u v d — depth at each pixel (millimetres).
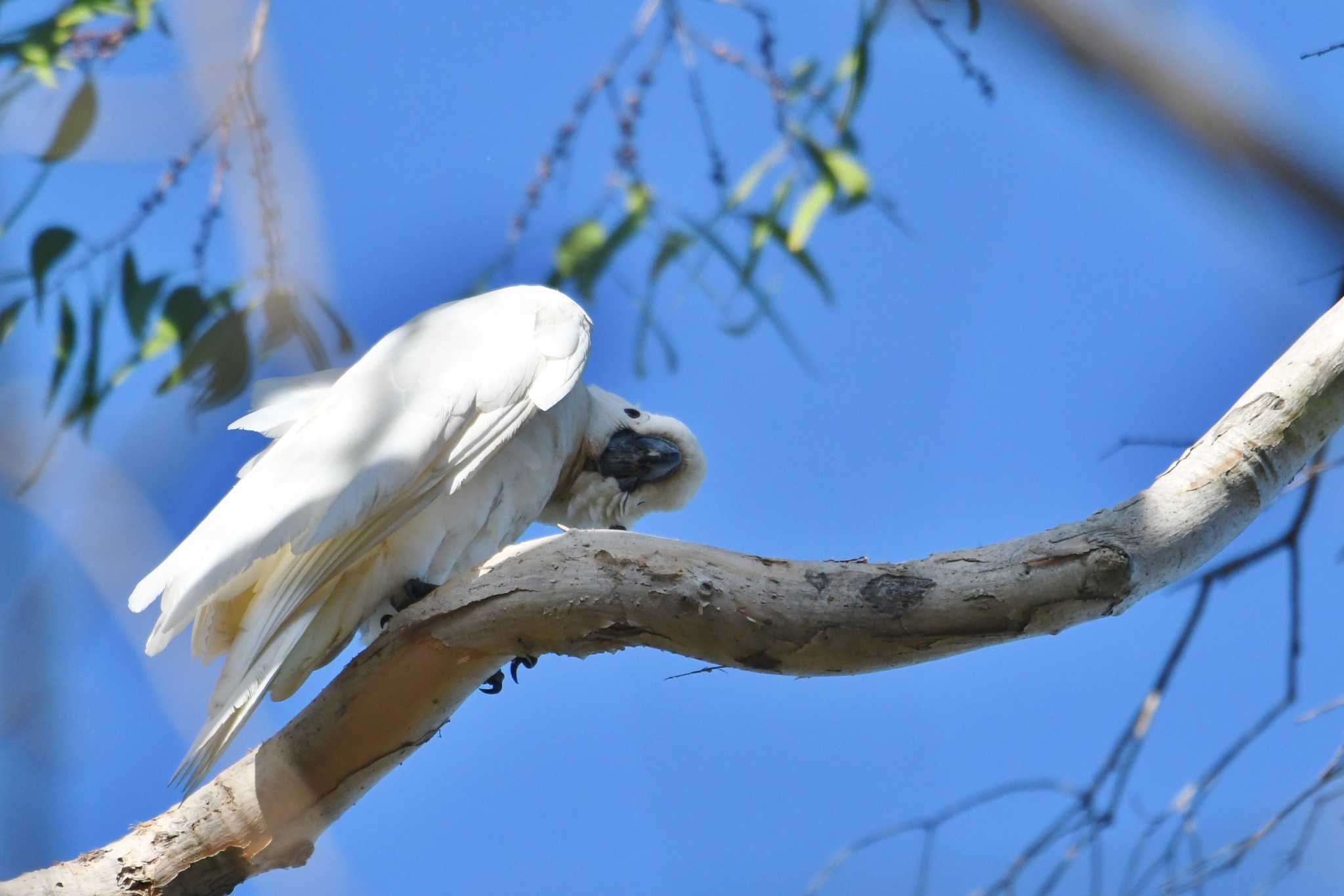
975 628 7918
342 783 8742
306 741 8617
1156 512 7977
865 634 7969
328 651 10273
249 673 9039
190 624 9477
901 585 7945
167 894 8477
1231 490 8023
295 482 9672
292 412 10891
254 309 8469
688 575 8156
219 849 8555
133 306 10312
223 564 9109
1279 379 8211
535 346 11164
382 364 10789
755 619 8062
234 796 8562
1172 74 3113
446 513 10625
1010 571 7863
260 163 7379
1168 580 8094
